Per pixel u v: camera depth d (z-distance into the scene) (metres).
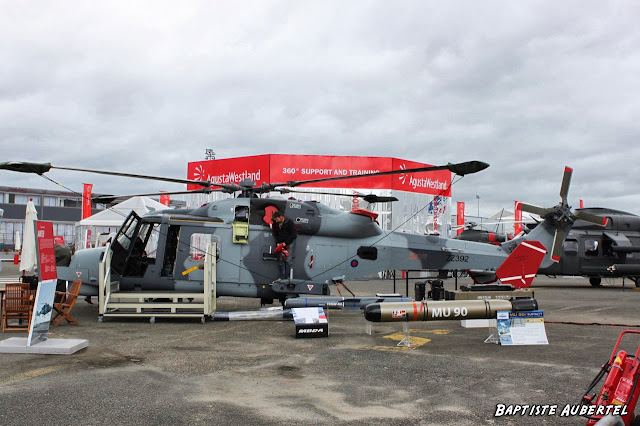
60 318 9.83
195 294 10.37
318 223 11.63
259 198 11.80
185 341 8.21
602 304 14.71
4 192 57.53
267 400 5.11
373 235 12.21
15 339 7.56
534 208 13.65
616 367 4.03
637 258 21.39
